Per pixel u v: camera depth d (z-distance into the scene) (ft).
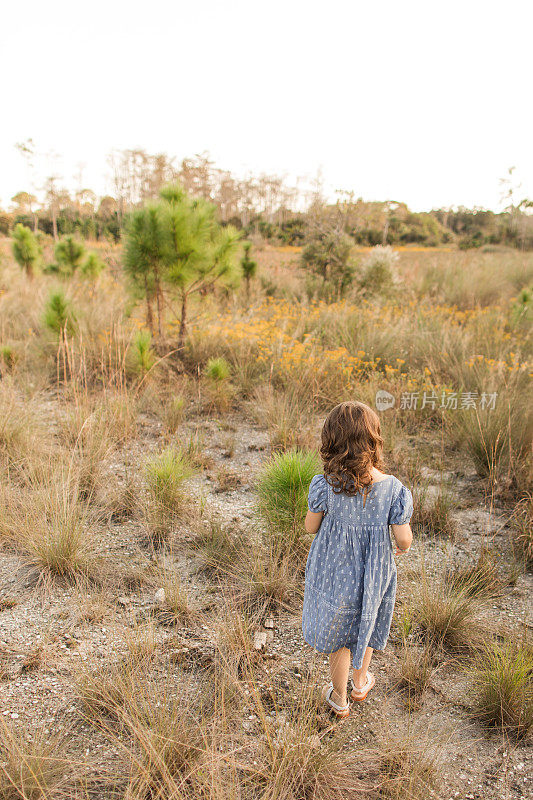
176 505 12.76
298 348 22.24
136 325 25.32
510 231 147.43
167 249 23.79
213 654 8.52
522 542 11.80
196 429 18.38
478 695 7.87
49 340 24.75
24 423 15.89
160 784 6.14
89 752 6.71
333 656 7.26
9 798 5.98
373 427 6.64
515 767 6.79
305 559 10.88
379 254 40.73
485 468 14.94
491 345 24.47
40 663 8.20
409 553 11.55
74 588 10.11
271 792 6.21
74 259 41.96
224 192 195.31
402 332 25.57
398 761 6.64
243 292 39.47
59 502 11.52
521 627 9.33
